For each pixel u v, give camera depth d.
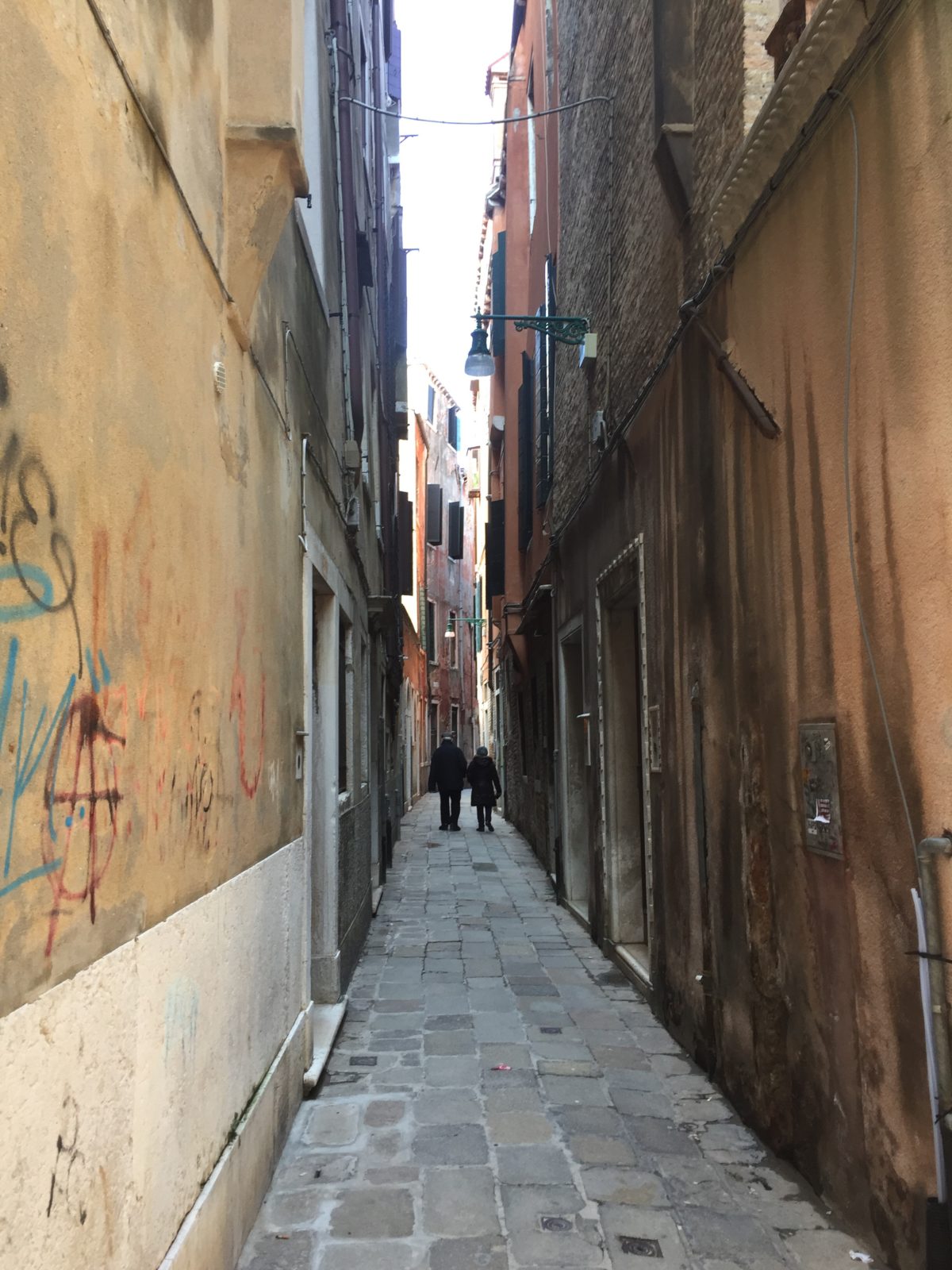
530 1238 3.29
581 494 8.90
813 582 3.54
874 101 3.01
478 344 9.43
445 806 18.17
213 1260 2.79
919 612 2.80
